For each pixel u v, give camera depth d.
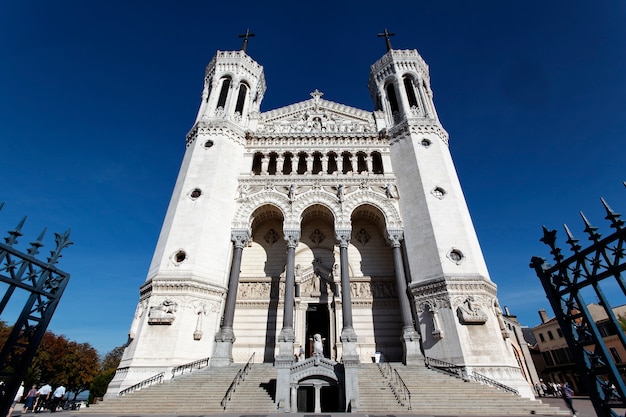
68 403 32.22
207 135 33.66
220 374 21.81
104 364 79.94
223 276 27.64
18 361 6.10
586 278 5.82
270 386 20.17
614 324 5.37
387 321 29.19
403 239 29.69
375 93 42.09
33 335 6.39
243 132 35.38
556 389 38.44
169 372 21.88
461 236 27.70
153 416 16.11
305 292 30.69
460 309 24.14
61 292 7.02
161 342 23.02
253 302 30.00
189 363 22.89
